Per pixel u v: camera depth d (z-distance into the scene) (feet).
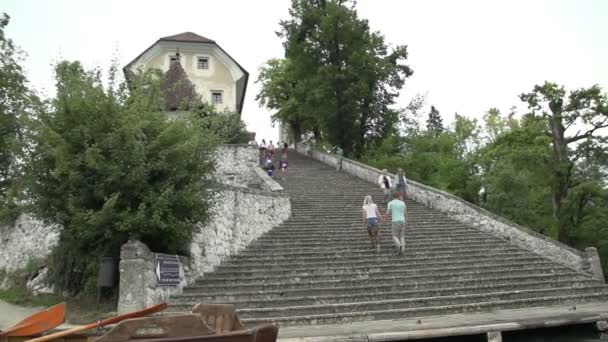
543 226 95.76
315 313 38.17
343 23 124.98
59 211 39.34
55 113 39.17
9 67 80.84
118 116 39.42
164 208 38.19
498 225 61.67
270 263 48.11
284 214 62.28
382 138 131.03
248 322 35.04
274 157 120.57
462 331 30.83
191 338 19.99
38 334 23.27
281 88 161.68
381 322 36.63
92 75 41.65
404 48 129.80
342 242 54.54
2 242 57.21
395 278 45.50
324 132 131.03
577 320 34.01
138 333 20.31
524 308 42.57
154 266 37.99
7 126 63.57
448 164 119.44
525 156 98.22
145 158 38.78
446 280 46.37
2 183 58.18
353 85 119.75
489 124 158.20
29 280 46.85
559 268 52.90
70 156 37.70
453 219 66.18
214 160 44.73
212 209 46.60
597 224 99.30
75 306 38.93
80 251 40.45
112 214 37.04
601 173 105.50
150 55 152.46
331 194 75.66
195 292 41.19
